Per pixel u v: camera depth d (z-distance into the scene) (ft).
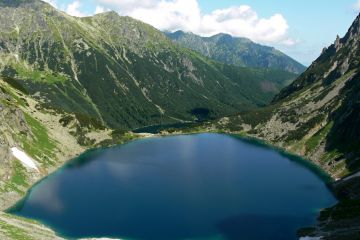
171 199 562.25
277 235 438.40
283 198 566.77
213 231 450.71
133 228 458.50
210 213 507.71
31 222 447.42
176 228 455.63
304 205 535.19
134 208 526.98
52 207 528.63
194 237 433.89
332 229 414.00
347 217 439.63
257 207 527.81
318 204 538.88
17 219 438.40
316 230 427.33
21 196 566.36
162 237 431.02
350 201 501.56
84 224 468.34
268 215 499.51
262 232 446.19
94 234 439.22
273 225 466.70
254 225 465.88
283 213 506.07
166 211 512.22
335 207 498.28
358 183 561.02
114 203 545.03
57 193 590.55
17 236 355.77
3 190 549.13
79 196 574.56
